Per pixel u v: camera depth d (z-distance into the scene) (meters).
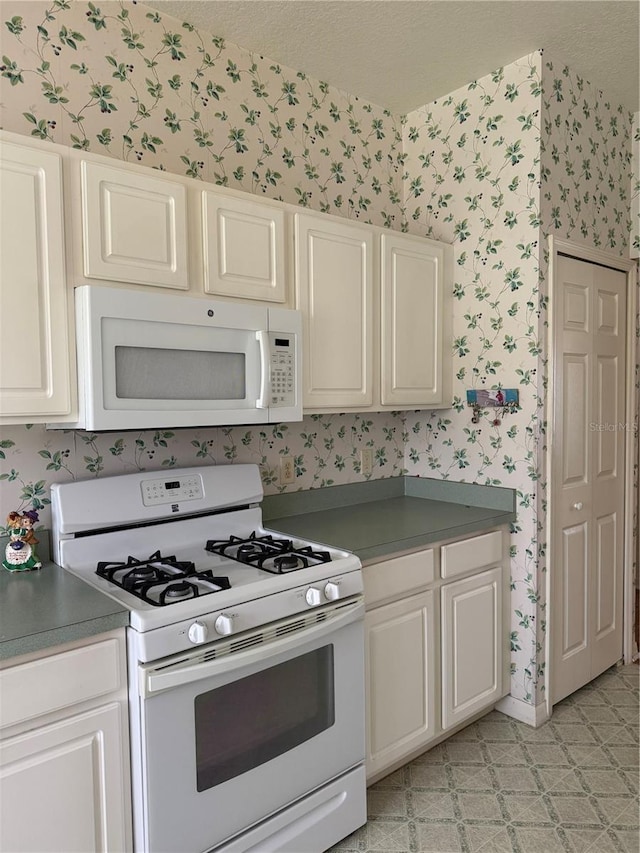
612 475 2.86
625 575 2.97
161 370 1.67
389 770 2.12
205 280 1.81
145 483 1.89
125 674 1.39
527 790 2.04
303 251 2.05
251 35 2.18
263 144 2.33
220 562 1.82
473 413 2.61
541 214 2.36
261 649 1.53
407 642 2.06
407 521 2.30
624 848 1.79
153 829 1.37
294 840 1.65
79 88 1.86
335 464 2.62
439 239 2.71
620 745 2.30
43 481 1.80
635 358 2.94
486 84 2.50
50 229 1.50
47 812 1.28
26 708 1.24
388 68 2.43
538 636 2.43
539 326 2.38
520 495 2.45
